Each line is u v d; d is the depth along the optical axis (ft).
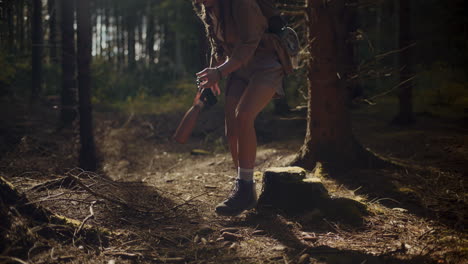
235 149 9.75
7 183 7.57
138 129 25.14
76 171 15.84
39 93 27.07
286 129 23.75
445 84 32.37
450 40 38.91
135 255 7.30
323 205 9.82
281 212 9.89
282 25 8.93
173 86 35.99
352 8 14.11
